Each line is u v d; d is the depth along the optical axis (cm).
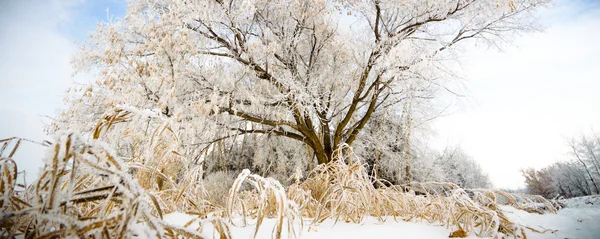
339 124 920
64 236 79
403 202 232
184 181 212
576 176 1873
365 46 809
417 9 741
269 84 782
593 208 245
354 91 878
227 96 661
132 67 531
